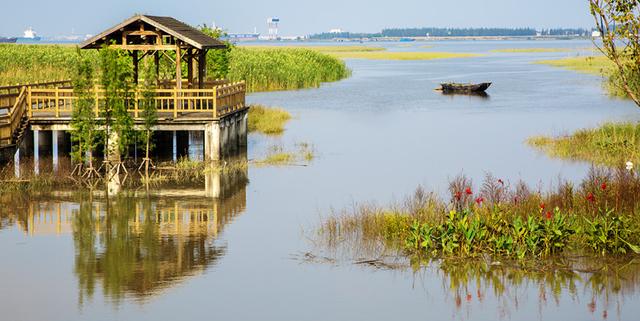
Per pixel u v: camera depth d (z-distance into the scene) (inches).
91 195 1520.7
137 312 904.3
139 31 1871.3
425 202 1272.1
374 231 1194.0
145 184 1620.3
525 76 5329.7
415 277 1012.5
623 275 1000.2
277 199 1477.6
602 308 897.5
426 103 3437.5
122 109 1680.6
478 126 2576.3
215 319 881.5
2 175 1617.9
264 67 4217.5
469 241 1090.7
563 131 2354.8
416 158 1931.6
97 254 1130.7
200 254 1126.4
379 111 3097.9
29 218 1339.8
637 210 1155.9
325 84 4699.8
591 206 1176.2
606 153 1859.0
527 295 941.8
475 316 883.4
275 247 1155.3
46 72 3545.8
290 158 1923.0
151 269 1059.9
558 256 1071.0
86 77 1686.8
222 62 3100.4
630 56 1168.8
